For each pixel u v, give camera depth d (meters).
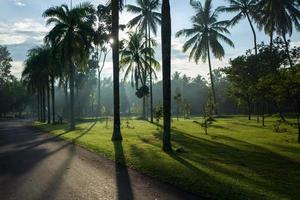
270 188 9.74
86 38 38.12
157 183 10.41
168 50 18.42
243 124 38.50
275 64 43.06
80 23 38.22
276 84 24.59
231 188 9.60
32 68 59.53
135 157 15.34
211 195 8.97
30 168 13.14
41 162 14.55
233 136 25.53
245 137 24.73
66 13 38.31
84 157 15.84
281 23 48.97
